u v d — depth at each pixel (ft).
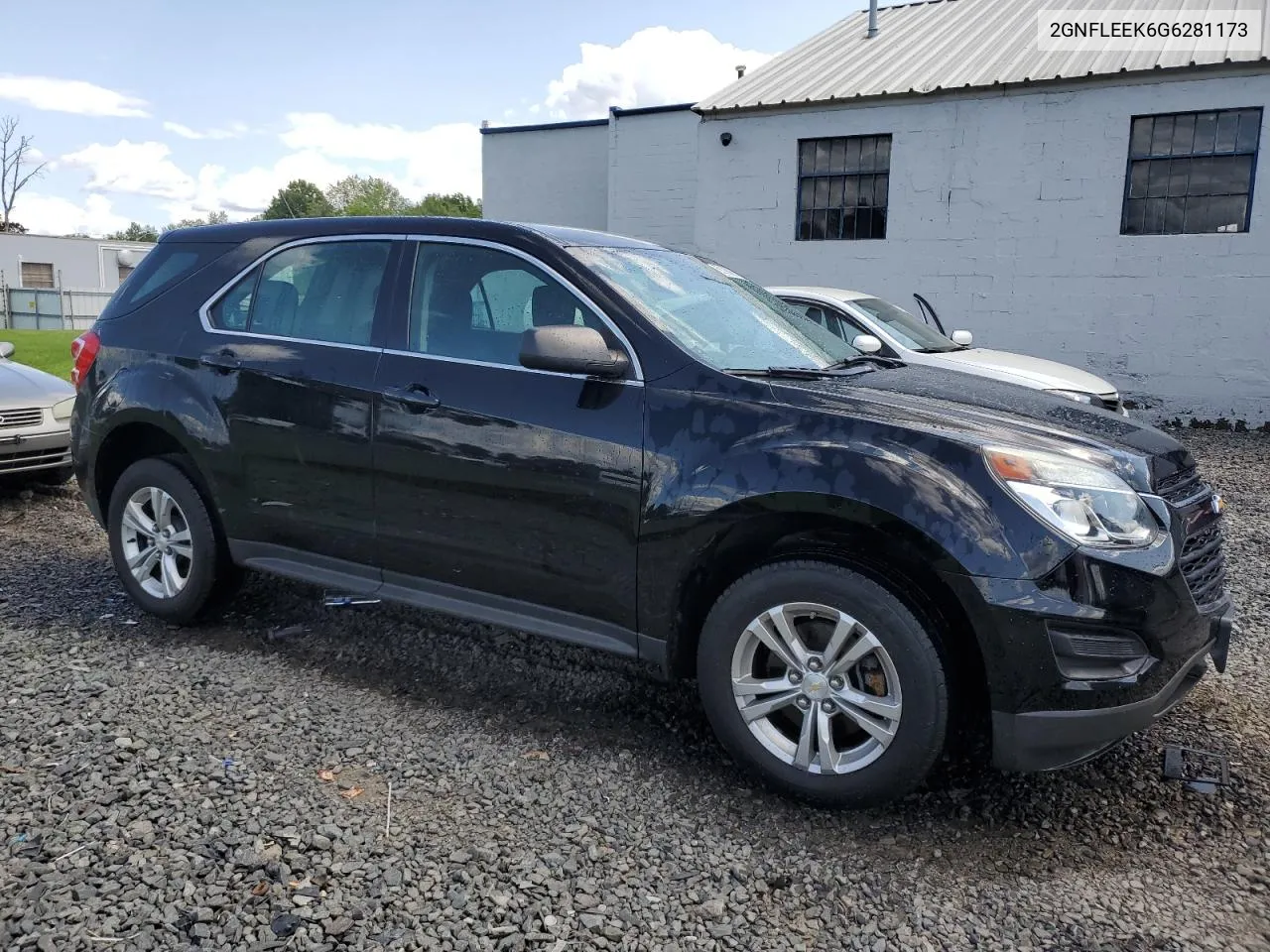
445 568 12.37
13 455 22.97
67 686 12.60
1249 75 39.17
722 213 51.57
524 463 11.48
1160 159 41.68
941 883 8.98
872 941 8.13
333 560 13.41
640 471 10.80
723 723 10.62
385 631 15.21
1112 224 42.60
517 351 12.00
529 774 10.78
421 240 13.09
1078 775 11.03
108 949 7.64
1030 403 11.46
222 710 12.10
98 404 15.29
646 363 11.16
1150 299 42.27
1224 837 9.84
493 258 12.50
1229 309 40.83
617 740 11.74
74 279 156.56
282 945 7.78
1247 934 8.31
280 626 15.25
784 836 9.70
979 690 10.30
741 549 10.91
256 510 13.85
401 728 11.84
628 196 61.05
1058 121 43.01
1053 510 9.31
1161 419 42.60
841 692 9.93
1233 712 12.69
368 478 12.72
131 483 15.07
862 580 9.66
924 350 26.40
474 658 14.19
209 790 10.10
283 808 9.82
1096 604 9.12
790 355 12.42
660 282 12.62
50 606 15.93
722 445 10.44
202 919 8.04
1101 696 9.20
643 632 11.06
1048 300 44.27
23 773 10.30
